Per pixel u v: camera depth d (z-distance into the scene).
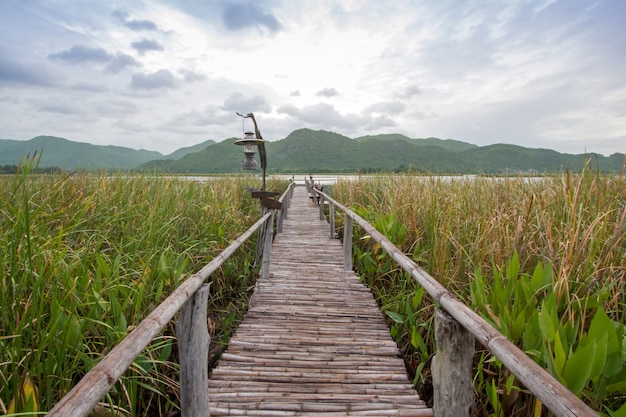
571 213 2.46
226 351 2.77
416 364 2.80
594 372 1.45
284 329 3.14
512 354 1.08
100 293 2.15
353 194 8.55
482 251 2.98
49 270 2.04
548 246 2.55
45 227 2.65
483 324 1.30
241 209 7.41
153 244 3.27
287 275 4.70
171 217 4.08
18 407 1.46
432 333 2.78
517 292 2.14
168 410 2.27
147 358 2.29
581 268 2.34
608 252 2.34
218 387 2.32
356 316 3.43
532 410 1.82
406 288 3.74
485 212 3.63
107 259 2.85
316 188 12.62
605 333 1.45
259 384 2.36
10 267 2.05
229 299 4.23
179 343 1.74
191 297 1.73
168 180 5.66
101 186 4.18
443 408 1.58
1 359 1.65
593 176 3.48
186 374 1.73
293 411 2.11
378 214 5.40
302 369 2.54
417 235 4.13
